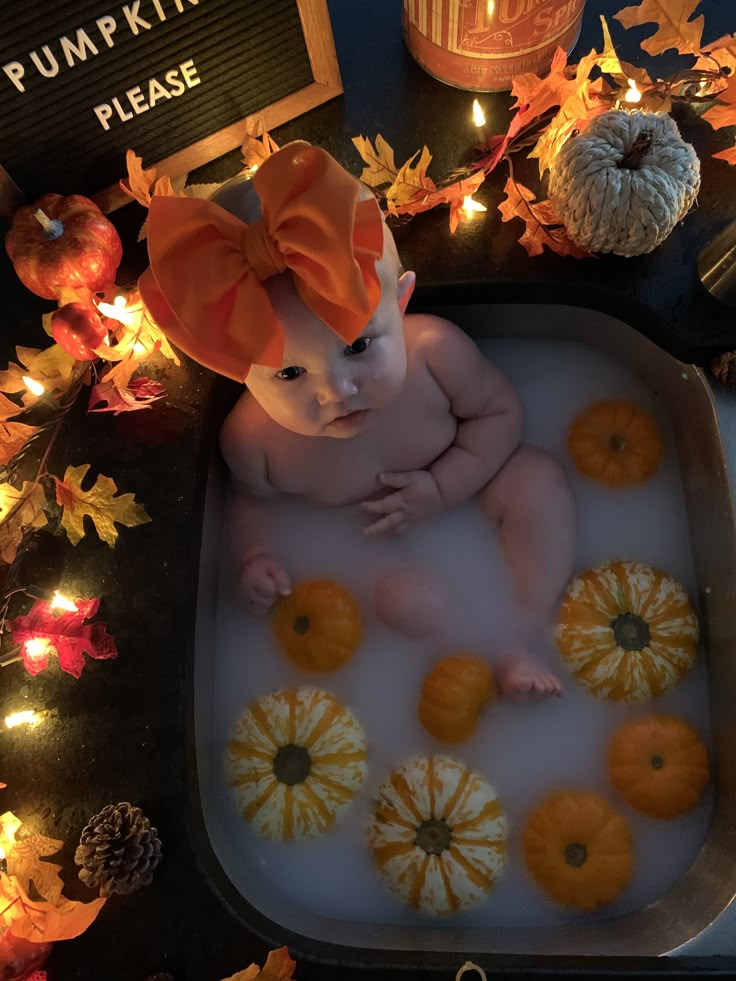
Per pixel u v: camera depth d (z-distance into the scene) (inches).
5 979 35.6
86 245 41.4
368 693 43.8
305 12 42.4
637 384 48.2
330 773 40.7
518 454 45.1
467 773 40.4
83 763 38.4
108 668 39.3
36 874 36.8
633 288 42.8
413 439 43.2
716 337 41.9
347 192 28.8
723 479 42.0
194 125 45.8
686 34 43.0
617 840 40.0
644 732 41.6
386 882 39.9
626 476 45.9
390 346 36.2
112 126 43.9
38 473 41.8
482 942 37.9
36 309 47.5
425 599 43.2
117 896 36.9
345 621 42.9
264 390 35.9
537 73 46.3
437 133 46.9
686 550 46.0
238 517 46.3
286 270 32.6
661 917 39.1
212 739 42.8
